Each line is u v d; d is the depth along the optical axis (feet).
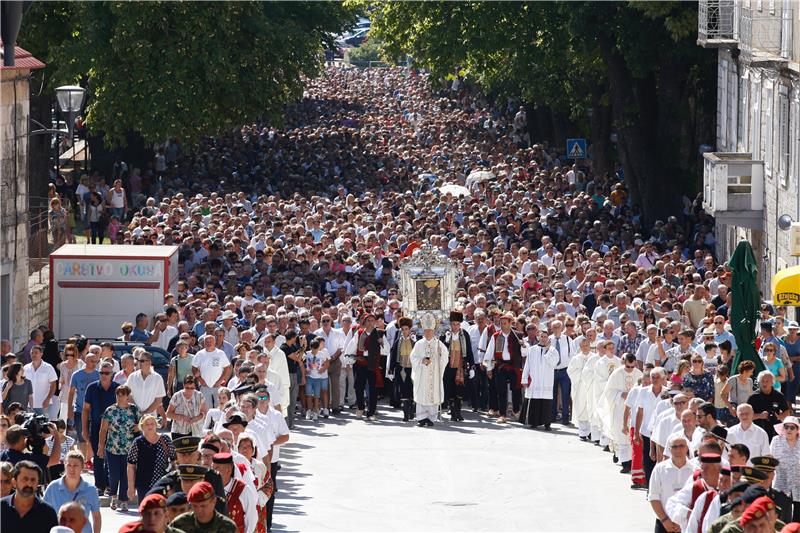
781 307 193.77
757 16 238.89
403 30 319.06
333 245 231.71
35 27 324.80
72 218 275.39
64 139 386.32
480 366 180.04
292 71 335.26
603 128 363.15
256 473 99.45
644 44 286.66
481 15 307.58
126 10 311.47
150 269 184.34
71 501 84.12
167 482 81.15
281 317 173.37
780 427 107.04
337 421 175.63
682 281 210.79
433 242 235.61
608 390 143.74
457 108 615.16
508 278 201.77
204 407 129.70
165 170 376.07
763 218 241.76
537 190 322.75
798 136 211.82
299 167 393.70
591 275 204.23
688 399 115.03
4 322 190.90
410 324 176.35
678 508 87.92
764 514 69.56
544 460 150.00
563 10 291.58
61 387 140.05
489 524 120.26
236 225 246.88
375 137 482.69
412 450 155.53
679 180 307.78
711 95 312.50
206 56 317.01
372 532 116.88
